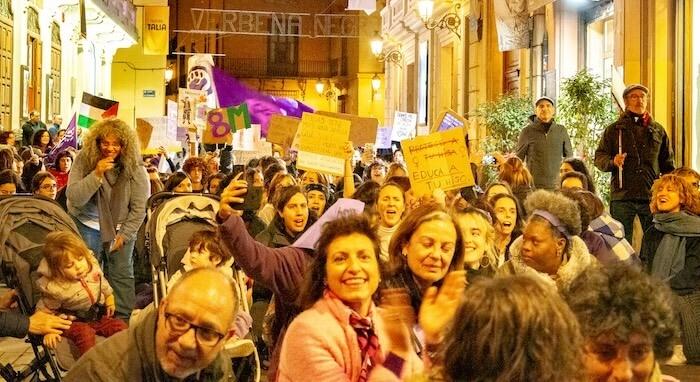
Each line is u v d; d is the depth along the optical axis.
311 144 8.96
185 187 11.23
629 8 16.53
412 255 4.86
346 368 4.19
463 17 29.36
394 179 8.57
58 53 30.73
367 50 59.31
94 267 7.03
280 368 4.26
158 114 48.62
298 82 67.38
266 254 5.21
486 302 2.86
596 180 15.84
